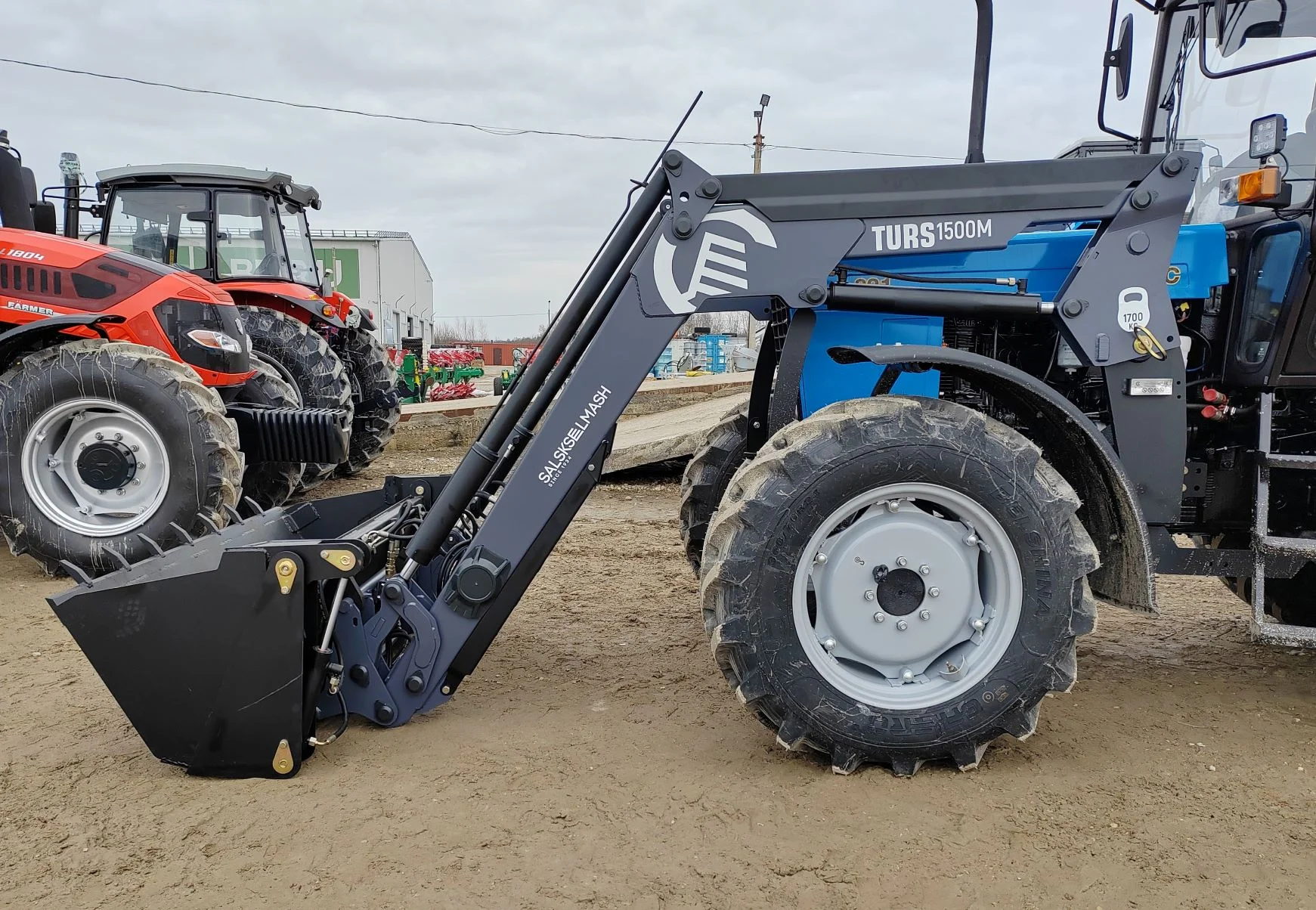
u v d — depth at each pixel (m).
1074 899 2.01
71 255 5.15
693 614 4.24
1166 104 3.51
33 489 4.64
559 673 3.42
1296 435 3.19
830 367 2.88
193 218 7.60
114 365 4.61
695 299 2.69
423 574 3.28
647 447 7.77
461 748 2.73
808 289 2.68
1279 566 2.88
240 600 2.49
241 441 5.53
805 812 2.35
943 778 2.55
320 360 7.30
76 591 2.50
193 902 1.99
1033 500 2.49
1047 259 2.92
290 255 8.55
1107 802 2.42
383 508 3.68
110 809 2.38
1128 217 2.69
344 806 2.39
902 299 2.69
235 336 5.70
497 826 2.29
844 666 2.63
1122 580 2.69
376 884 2.05
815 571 2.57
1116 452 2.76
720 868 2.11
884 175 2.67
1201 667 3.57
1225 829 2.29
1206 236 3.04
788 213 2.66
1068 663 2.53
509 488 2.77
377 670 2.83
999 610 2.56
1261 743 2.82
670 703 3.12
